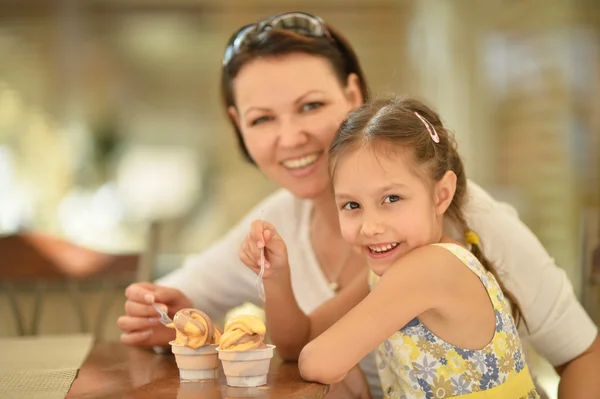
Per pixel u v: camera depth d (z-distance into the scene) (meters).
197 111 7.48
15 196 6.94
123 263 1.91
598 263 1.64
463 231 1.32
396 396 1.19
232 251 1.68
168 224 7.34
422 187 1.16
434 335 1.13
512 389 1.14
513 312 1.32
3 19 7.00
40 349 1.41
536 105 4.65
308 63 1.48
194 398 0.95
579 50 4.44
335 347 1.05
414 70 5.54
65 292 1.99
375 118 1.19
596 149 4.38
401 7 5.52
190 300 1.51
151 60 7.34
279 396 0.96
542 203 4.61
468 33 5.14
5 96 7.07
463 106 5.16
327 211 1.55
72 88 7.22
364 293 1.36
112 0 7.01
